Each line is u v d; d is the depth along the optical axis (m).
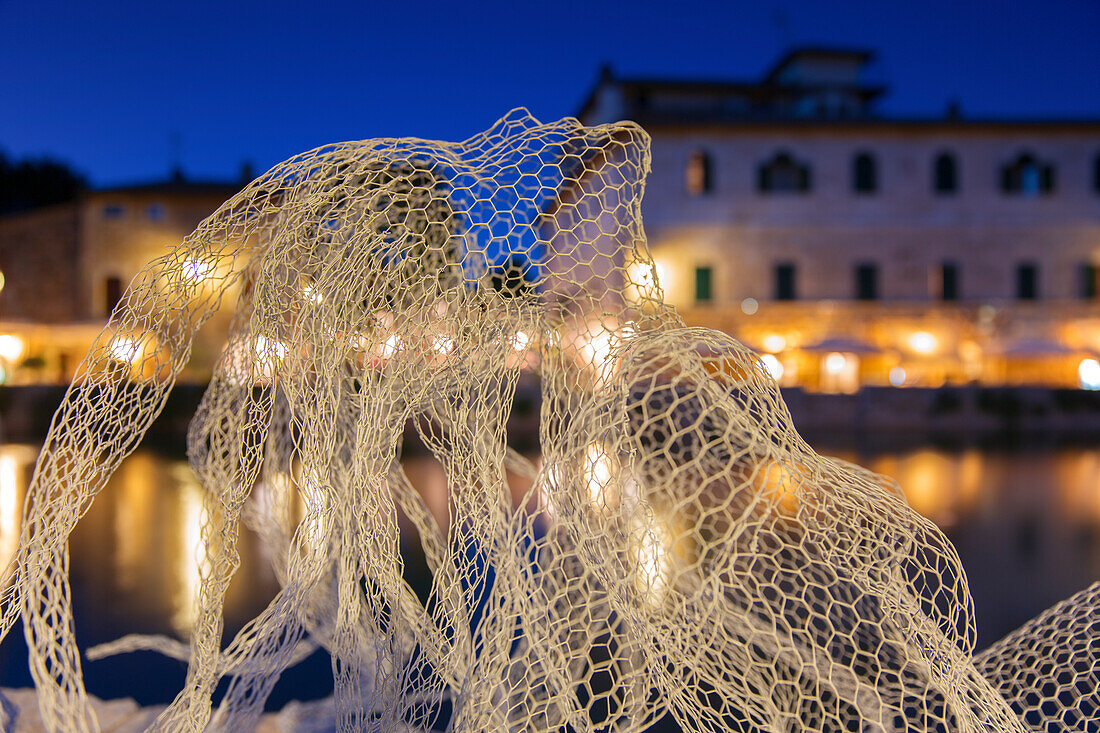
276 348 1.81
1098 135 25.61
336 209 1.82
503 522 1.65
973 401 19.78
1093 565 5.61
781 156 25.09
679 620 1.46
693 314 24.56
